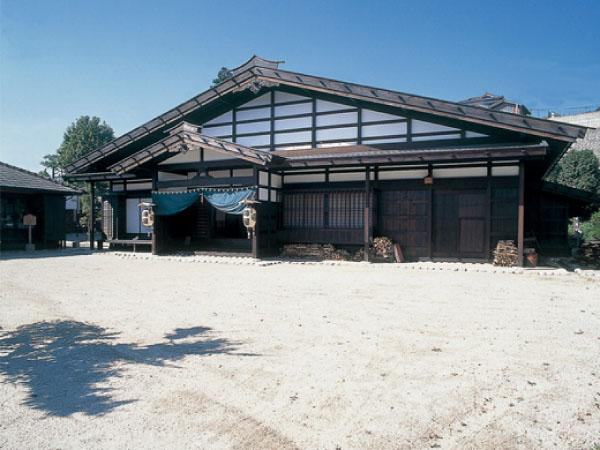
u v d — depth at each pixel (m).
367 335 4.98
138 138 15.56
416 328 5.26
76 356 4.36
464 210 11.95
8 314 6.16
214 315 6.01
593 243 12.00
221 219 15.05
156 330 5.27
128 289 8.16
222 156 13.48
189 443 2.73
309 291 7.79
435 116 12.35
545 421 2.99
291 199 13.98
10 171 17.86
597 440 2.74
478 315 5.91
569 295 7.29
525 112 32.09
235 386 3.60
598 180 22.91
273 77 13.30
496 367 3.96
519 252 10.70
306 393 3.45
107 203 17.31
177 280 9.24
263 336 4.98
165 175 15.01
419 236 12.41
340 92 12.48
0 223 16.83
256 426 2.94
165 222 14.88
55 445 2.72
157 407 3.23
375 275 9.80
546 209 13.66
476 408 3.18
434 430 2.88
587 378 3.72
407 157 11.13
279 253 13.98
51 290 8.09
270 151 14.52
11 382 3.73
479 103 31.91
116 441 2.76
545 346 4.55
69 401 3.35
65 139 34.12
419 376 3.77
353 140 13.35
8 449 2.67
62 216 18.80
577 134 9.78
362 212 13.09
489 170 11.61
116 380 3.75
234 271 10.65
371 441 2.74
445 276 9.59
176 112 14.87
